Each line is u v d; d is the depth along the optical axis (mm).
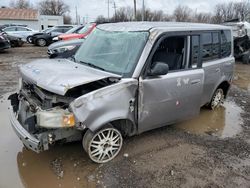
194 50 4492
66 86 3141
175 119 4418
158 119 4141
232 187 3441
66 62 4289
